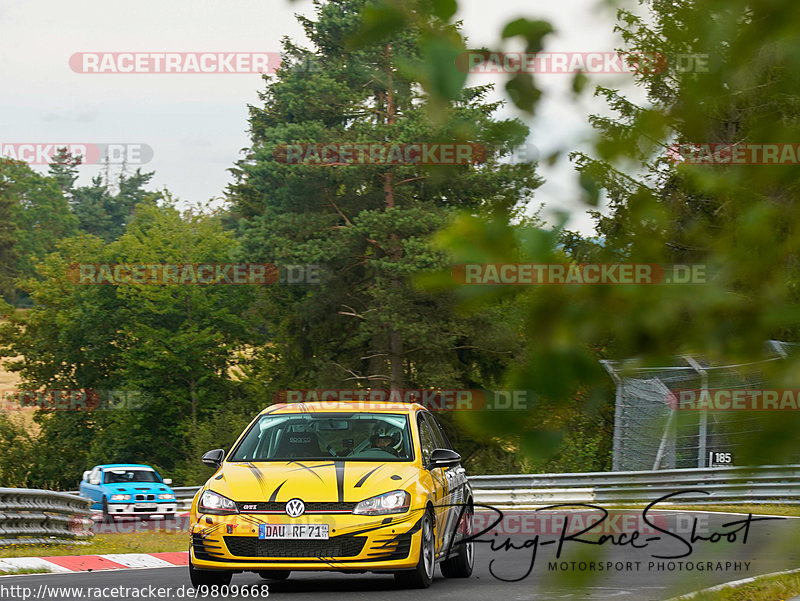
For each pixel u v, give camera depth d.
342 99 160.25
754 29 4.36
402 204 163.25
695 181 4.54
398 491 35.44
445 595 34.69
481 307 4.70
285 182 161.75
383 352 169.88
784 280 4.49
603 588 5.38
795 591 30.03
